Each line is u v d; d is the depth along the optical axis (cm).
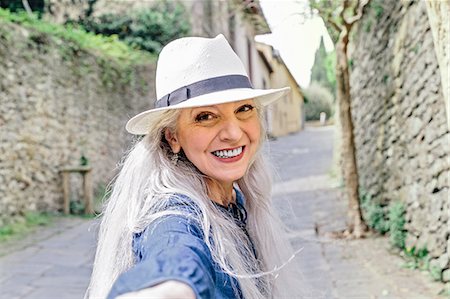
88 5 1118
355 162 559
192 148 107
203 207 95
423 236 409
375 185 595
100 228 109
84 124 870
